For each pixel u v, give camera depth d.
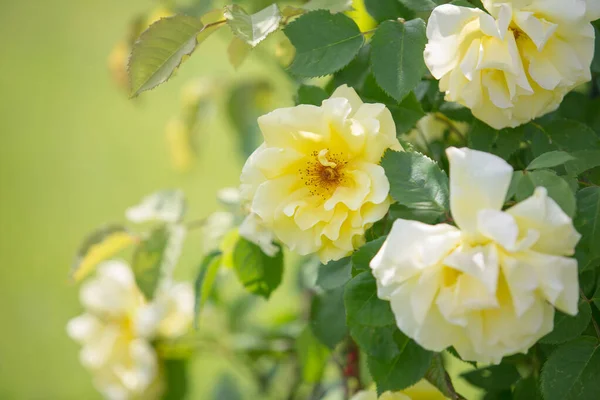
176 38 0.95
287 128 0.91
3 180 2.44
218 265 1.03
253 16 0.94
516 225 0.83
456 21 0.91
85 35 2.77
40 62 2.78
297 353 1.14
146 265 1.06
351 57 0.95
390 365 0.92
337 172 0.92
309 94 0.96
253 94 1.31
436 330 0.86
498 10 0.91
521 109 0.93
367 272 0.89
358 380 1.10
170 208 1.09
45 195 2.39
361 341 0.91
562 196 0.86
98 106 2.60
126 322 1.21
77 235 2.27
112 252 1.08
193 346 1.21
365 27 1.01
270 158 0.92
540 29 0.90
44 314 2.06
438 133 1.04
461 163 0.85
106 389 1.21
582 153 0.92
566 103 1.02
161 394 1.21
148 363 1.18
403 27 0.93
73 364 1.96
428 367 0.92
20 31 2.84
